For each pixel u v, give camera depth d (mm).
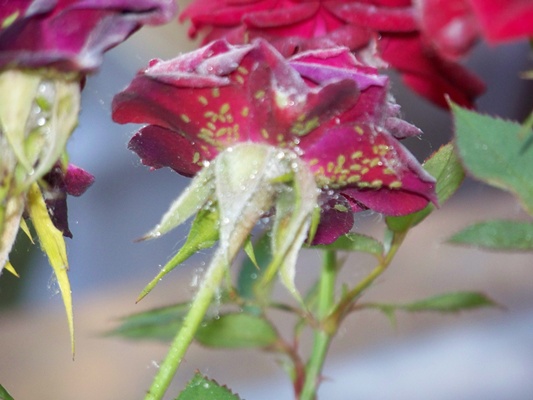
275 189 289
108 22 265
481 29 229
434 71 321
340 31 297
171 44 540
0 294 583
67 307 284
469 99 330
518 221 281
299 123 283
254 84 282
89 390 639
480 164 270
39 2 259
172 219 289
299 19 299
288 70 282
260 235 369
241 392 616
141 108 289
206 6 312
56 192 291
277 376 631
